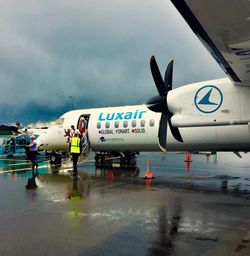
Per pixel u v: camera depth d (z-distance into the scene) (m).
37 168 18.66
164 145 12.68
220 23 6.45
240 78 10.36
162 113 12.80
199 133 14.45
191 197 9.65
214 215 7.38
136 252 5.11
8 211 7.97
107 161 24.16
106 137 18.08
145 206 8.40
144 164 22.55
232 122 11.07
